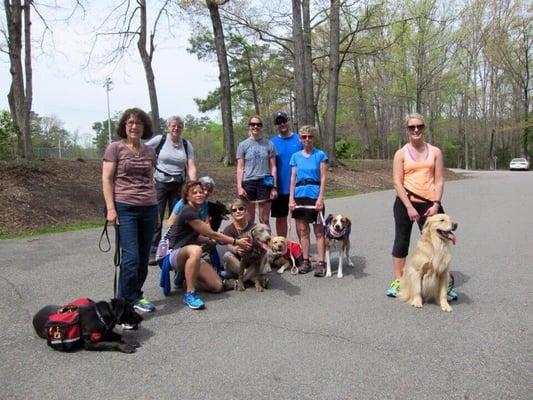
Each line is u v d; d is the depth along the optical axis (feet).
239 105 143.33
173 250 16.62
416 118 16.25
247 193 20.66
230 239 16.98
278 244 18.65
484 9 137.49
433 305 15.58
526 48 144.05
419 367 11.17
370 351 12.07
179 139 20.68
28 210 32.73
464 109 165.68
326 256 19.58
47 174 39.70
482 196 47.85
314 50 84.74
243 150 20.80
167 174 20.45
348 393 10.03
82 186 39.65
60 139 138.92
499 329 13.38
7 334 13.44
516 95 156.25
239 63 115.03
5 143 41.27
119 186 14.24
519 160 135.85
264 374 10.91
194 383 10.53
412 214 16.06
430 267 15.25
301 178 19.48
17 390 10.30
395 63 95.40
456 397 9.83
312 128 19.26
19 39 41.47
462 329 13.46
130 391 10.22
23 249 24.84
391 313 14.87
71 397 10.00
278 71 104.58
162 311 15.34
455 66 108.37
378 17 74.64
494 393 9.97
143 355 12.00
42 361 11.69
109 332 12.57
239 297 16.80
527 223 30.81
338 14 61.16
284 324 14.03
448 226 14.90
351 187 55.88
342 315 14.73
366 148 130.52
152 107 57.36
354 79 111.75
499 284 17.72
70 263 21.79
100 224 32.78
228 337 13.10
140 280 15.25
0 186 34.55
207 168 54.80
